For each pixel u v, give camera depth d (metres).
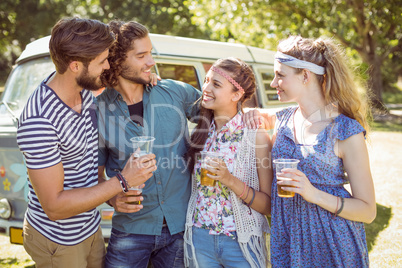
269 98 5.40
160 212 2.39
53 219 2.01
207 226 2.27
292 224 2.10
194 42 4.64
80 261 2.25
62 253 2.18
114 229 2.47
